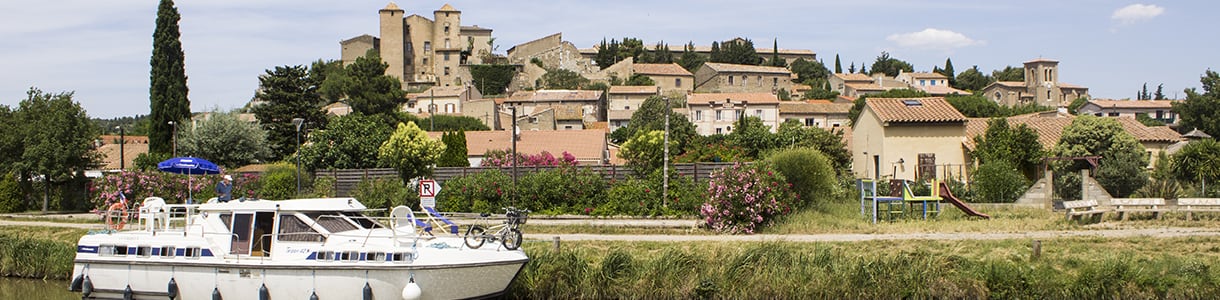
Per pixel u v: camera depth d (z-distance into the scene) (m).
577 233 29.17
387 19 139.50
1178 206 29.33
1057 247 24.14
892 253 23.89
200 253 21.23
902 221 30.30
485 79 136.88
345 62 140.88
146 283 21.58
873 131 42.97
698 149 58.81
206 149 57.66
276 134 64.12
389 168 44.75
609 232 29.44
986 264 22.33
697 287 21.80
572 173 37.66
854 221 30.08
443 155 49.84
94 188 41.00
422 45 142.00
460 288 20.03
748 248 23.66
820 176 33.50
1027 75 150.50
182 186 40.25
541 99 111.19
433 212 25.98
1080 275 21.30
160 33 61.00
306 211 21.19
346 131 47.19
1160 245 24.44
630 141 40.31
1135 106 116.62
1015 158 39.50
